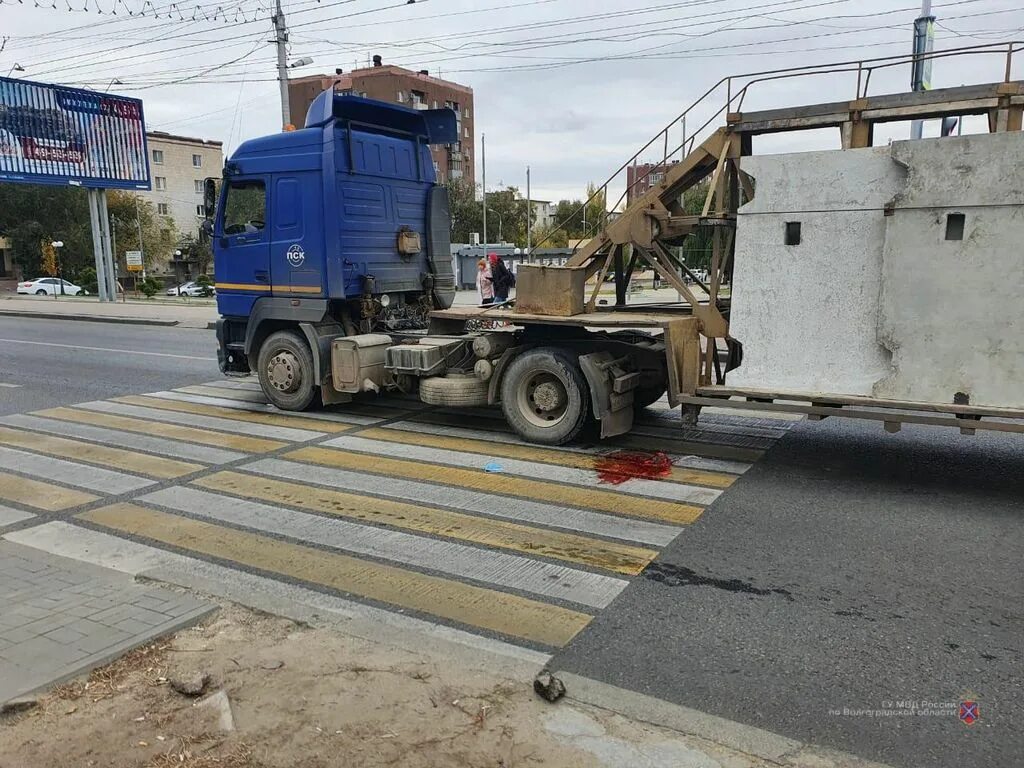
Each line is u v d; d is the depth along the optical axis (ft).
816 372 19.08
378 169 28.22
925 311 17.54
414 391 28.32
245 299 29.22
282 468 21.50
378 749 8.90
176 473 21.09
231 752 8.83
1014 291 16.60
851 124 18.49
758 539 15.96
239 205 29.01
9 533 16.57
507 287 49.60
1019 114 16.63
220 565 14.82
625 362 23.70
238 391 33.96
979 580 13.89
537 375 23.77
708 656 11.30
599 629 12.16
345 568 14.65
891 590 13.52
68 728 9.25
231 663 10.86
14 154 81.10
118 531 16.71
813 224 18.65
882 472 20.62
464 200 207.00
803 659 11.21
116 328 66.69
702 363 21.67
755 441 24.07
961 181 16.81
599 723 9.57
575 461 21.95
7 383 36.58
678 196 22.61
